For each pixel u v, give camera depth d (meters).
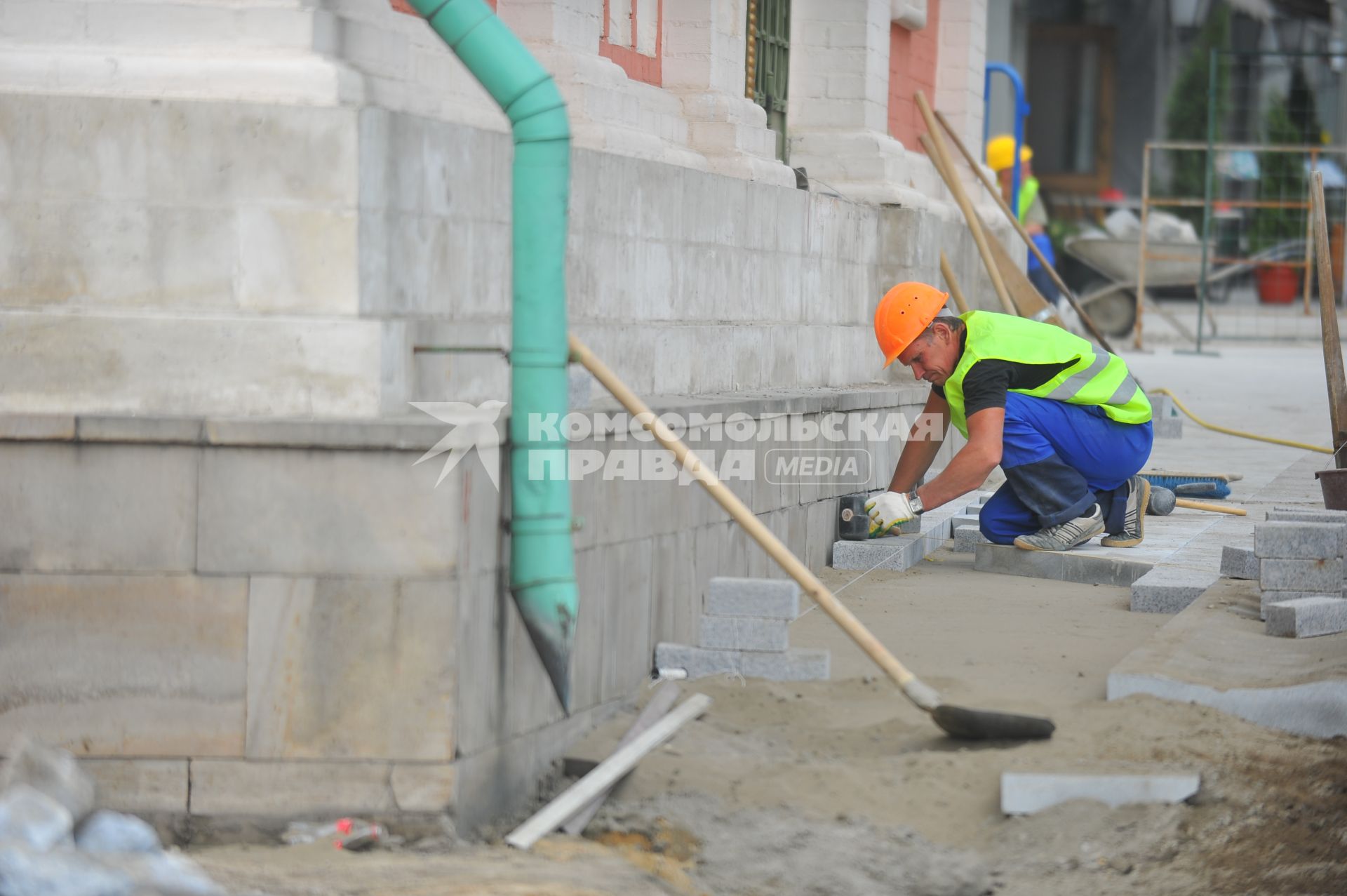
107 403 12.88
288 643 12.41
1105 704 14.93
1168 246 69.94
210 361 12.84
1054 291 63.16
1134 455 22.23
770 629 16.09
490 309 15.25
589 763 13.95
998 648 17.64
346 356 12.80
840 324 26.69
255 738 12.45
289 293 12.84
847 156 29.38
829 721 14.98
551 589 13.14
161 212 12.80
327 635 12.38
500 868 11.81
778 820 12.89
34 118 12.77
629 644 15.62
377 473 12.30
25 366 12.88
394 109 13.34
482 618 12.87
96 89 12.95
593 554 14.62
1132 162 94.81
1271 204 70.75
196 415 12.82
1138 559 21.50
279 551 12.38
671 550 16.58
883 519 20.97
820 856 12.38
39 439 12.36
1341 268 81.31
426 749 12.39
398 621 12.34
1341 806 13.07
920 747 14.27
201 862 11.67
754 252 22.59
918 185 34.38
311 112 12.70
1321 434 37.94
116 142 12.78
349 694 12.41
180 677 12.45
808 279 24.97
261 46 13.21
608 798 13.47
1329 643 16.06
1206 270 66.44
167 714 12.46
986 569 22.41
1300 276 82.31
